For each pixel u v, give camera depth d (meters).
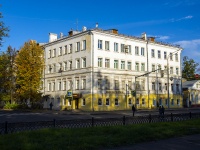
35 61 52.44
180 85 68.88
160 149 11.09
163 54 64.56
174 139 13.77
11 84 58.16
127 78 55.78
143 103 59.12
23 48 52.84
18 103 58.84
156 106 61.66
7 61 56.72
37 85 52.12
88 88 50.06
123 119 18.78
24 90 51.44
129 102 55.91
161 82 63.50
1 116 34.50
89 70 50.12
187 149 11.10
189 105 72.44
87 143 11.49
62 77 57.25
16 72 54.22
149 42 61.00
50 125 15.82
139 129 15.44
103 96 51.09
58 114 40.72
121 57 54.97
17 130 14.22
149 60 60.84
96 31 50.66
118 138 12.71
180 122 20.20
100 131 14.73
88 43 50.94
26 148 10.09
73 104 53.41
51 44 61.34
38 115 37.25
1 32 26.86
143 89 59.31
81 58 52.31
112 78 52.97
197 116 25.31
